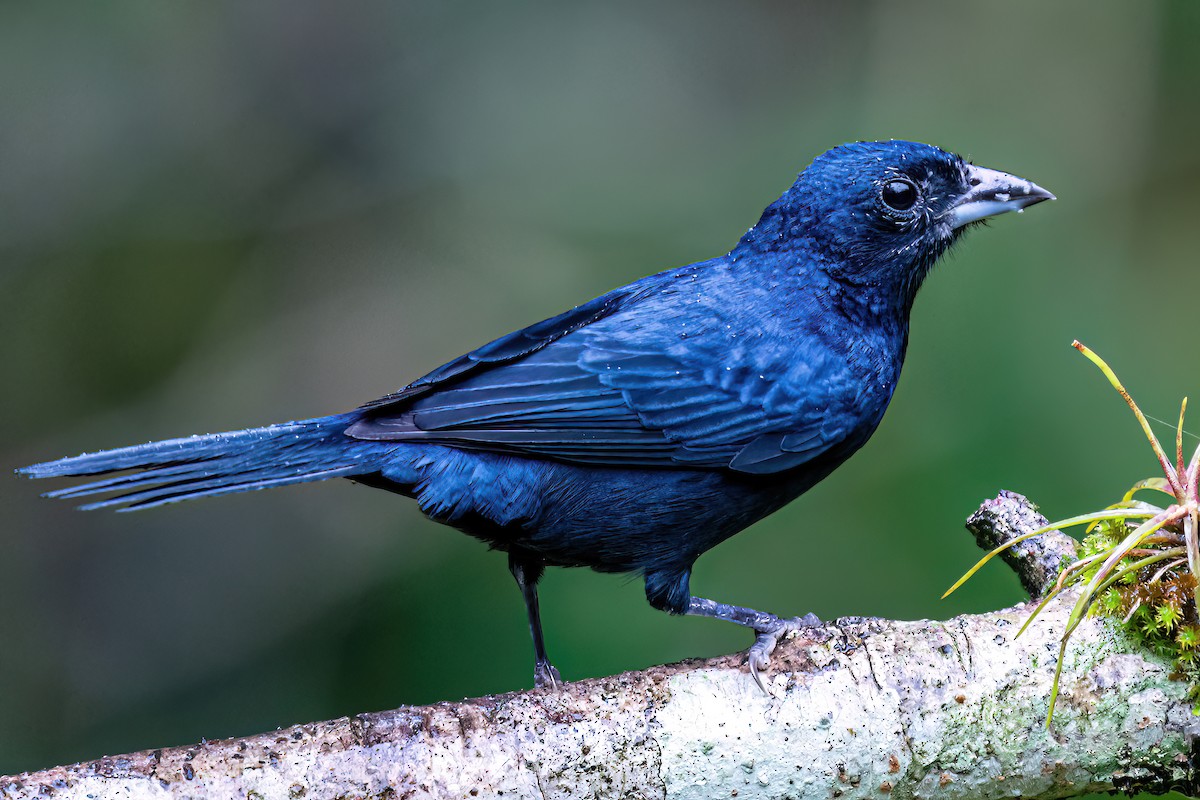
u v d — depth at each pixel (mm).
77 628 13039
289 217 14633
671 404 7992
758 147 14859
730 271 8555
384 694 12578
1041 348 12398
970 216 8539
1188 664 6148
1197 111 13836
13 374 13719
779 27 15141
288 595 13102
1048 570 7102
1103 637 6254
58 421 13680
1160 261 13438
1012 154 14133
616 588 11875
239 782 5863
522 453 7840
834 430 8211
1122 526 6496
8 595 13031
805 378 8148
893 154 8391
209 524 13320
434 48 15227
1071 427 12016
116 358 13938
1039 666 6242
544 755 6098
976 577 11516
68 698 12898
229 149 14742
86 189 14406
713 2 15469
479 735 6102
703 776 6180
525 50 15367
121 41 14797
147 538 13320
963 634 6391
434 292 14367
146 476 7484
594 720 6191
